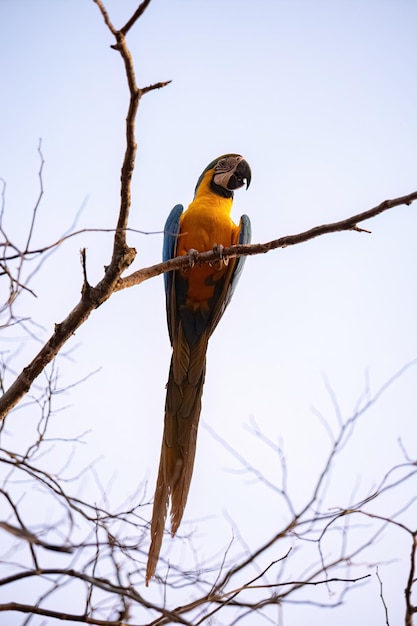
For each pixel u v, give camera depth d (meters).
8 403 9.21
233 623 8.10
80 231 8.12
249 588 8.20
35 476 8.05
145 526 9.21
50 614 7.18
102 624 7.29
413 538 8.03
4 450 8.08
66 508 7.47
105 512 8.23
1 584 6.77
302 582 8.35
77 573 6.89
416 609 7.97
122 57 7.97
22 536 5.71
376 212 9.41
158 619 7.78
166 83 8.26
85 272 9.14
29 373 9.25
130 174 8.71
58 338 9.28
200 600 8.05
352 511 8.50
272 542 8.24
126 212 8.99
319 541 8.68
